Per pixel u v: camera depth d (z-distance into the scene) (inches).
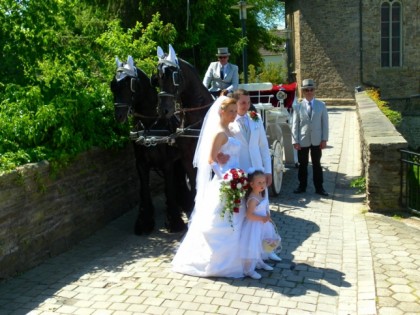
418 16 1366.9
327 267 227.5
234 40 645.9
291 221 304.2
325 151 579.2
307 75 1428.4
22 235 231.6
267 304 190.7
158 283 214.7
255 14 1395.2
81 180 283.0
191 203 315.9
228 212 213.8
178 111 271.6
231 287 207.8
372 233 265.7
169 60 256.5
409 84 1395.2
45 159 249.8
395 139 305.4
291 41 1528.1
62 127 265.7
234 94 229.3
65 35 327.9
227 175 212.1
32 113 264.7
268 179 235.5
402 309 178.7
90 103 301.6
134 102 271.6
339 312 182.9
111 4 520.1
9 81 294.8
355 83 1400.1
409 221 284.5
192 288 208.1
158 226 308.3
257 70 1413.6
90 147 291.3
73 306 194.5
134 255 254.5
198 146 240.5
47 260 249.0
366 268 218.2
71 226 272.4
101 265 240.2
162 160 285.4
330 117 990.4
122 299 199.3
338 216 312.7
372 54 1382.9
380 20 1369.3
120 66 270.8
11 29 292.8
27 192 234.1
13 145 252.8
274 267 228.4
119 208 332.8
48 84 296.0
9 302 199.5
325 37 1401.3
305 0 1402.6
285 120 421.7
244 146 229.8
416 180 296.5
